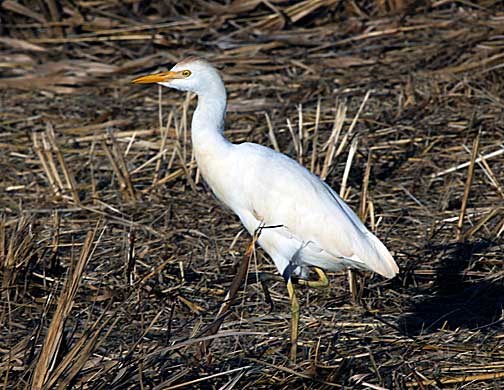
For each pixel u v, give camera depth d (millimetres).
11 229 11625
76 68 17719
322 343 8836
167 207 12305
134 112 16047
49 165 13820
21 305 9555
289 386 7805
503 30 17531
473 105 15133
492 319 9250
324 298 9914
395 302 9773
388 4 19375
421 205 12000
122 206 12414
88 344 7059
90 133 15180
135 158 13992
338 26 18828
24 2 20172
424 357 8445
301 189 9125
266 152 9430
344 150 13562
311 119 14953
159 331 9086
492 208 11773
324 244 9016
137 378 7477
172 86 9547
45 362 6891
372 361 7977
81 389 7145
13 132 15289
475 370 8141
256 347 8750
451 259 10617
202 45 18422
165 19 19344
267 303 9758
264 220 9320
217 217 11930
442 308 9609
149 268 10555
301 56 17859
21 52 18609
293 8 19094
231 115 15477
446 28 18297
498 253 10641
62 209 12312
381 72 16828
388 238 11117
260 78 17016
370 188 12633
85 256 7145
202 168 9656
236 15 19375
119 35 18922
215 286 10188
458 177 12844
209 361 8070
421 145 13906
